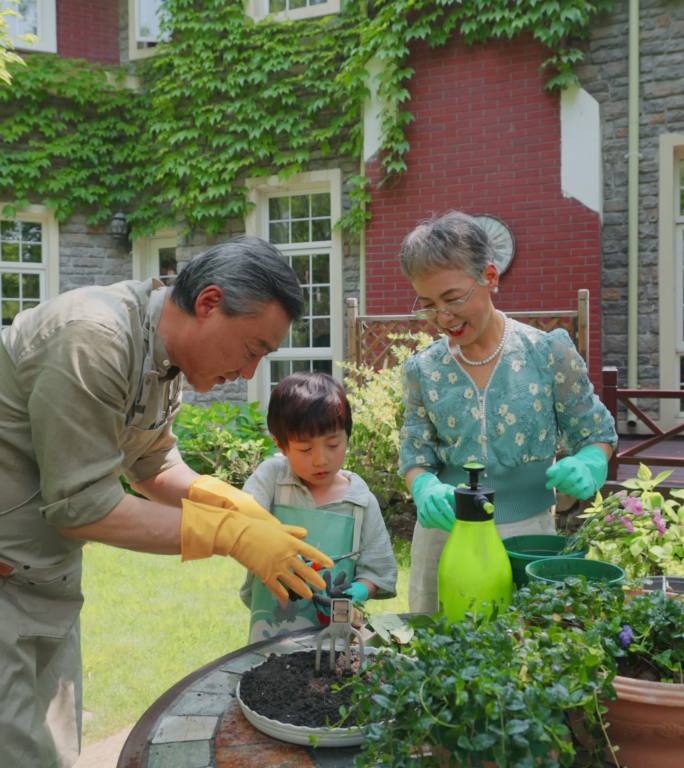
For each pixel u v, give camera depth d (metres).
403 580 3.75
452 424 1.73
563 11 6.14
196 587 3.84
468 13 6.45
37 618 1.36
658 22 6.18
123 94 8.16
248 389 7.70
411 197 6.86
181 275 1.23
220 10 7.54
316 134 7.25
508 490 1.71
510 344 1.69
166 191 7.93
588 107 6.24
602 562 1.19
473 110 6.61
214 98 7.71
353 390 4.99
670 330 6.18
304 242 7.66
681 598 1.08
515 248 6.47
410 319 5.74
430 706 0.80
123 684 2.73
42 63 7.98
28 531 1.29
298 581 1.21
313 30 7.23
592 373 6.27
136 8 8.12
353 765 0.94
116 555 4.47
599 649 0.88
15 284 8.25
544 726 0.76
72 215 8.31
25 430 1.24
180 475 1.59
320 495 1.81
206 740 1.01
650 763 0.88
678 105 6.13
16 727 1.30
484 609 1.03
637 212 6.25
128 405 1.27
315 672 1.15
